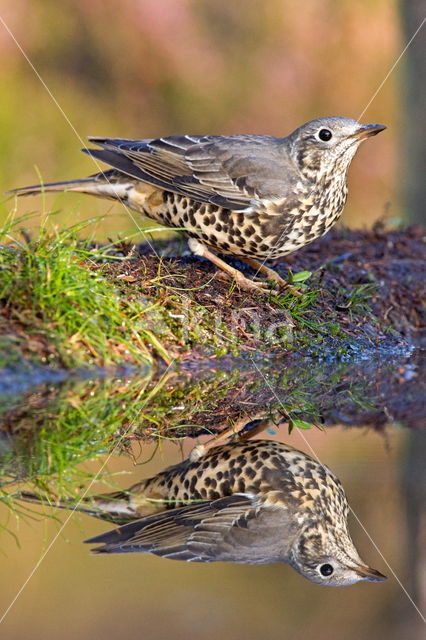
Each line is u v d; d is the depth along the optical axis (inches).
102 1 1013.8
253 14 1040.2
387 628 215.5
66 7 1019.3
